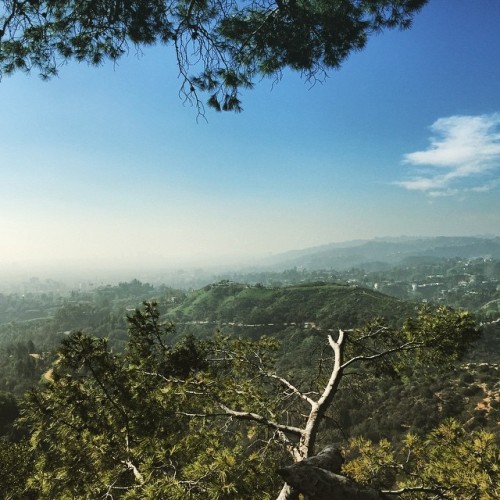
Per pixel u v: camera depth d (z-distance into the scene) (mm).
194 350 7664
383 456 5289
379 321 7941
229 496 4055
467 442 4742
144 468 5039
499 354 93125
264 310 152500
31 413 6441
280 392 7582
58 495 6066
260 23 5895
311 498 3100
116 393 6340
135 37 5590
